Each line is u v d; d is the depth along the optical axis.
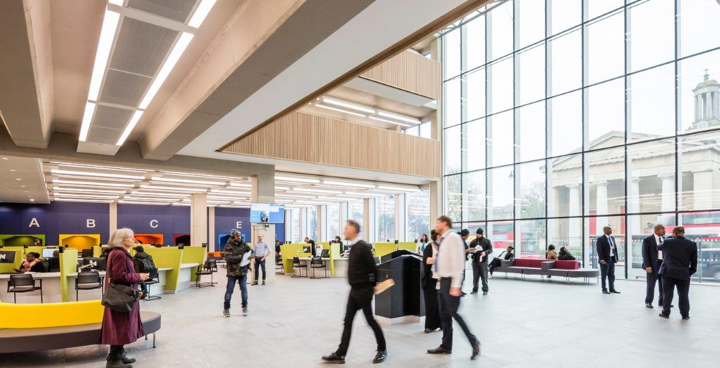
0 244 15.77
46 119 7.78
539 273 12.48
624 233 12.84
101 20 5.09
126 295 4.34
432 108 18.95
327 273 15.20
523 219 15.73
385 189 19.95
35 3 4.23
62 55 6.05
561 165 14.62
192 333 5.94
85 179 16.34
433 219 18.53
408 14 4.81
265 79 5.55
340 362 4.54
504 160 16.56
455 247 4.78
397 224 22.83
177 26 4.80
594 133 13.73
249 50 4.82
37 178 14.95
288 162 13.37
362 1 3.85
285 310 7.79
